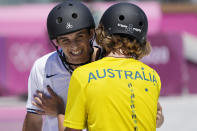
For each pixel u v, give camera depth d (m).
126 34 7.52
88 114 7.16
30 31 35.72
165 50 30.61
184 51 30.84
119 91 7.17
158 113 8.45
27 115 9.44
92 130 7.12
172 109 25.78
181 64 30.64
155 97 7.59
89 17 8.29
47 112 8.93
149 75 7.64
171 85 30.67
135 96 7.26
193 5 37.41
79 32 8.14
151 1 40.56
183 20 37.34
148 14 37.38
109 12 7.67
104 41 7.64
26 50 30.53
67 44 8.23
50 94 8.95
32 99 9.26
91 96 7.10
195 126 21.58
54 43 8.77
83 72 7.28
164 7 37.62
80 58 8.48
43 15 36.12
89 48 8.56
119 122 7.07
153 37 30.67
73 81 7.30
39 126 9.70
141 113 7.26
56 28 8.12
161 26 37.31
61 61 8.88
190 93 30.92
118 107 7.10
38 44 30.58
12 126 21.97
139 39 7.62
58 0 37.78
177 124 22.00
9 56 30.39
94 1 32.41
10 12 36.31
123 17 7.55
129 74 7.39
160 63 30.64
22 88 30.53
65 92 8.98
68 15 8.09
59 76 8.92
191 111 25.05
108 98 7.08
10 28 35.72
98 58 8.75
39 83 9.09
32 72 9.21
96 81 7.16
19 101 29.20
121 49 7.59
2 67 30.30
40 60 9.17
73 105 7.22
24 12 36.34
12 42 30.41
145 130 7.29
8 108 26.55
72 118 7.18
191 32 37.34
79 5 8.34
